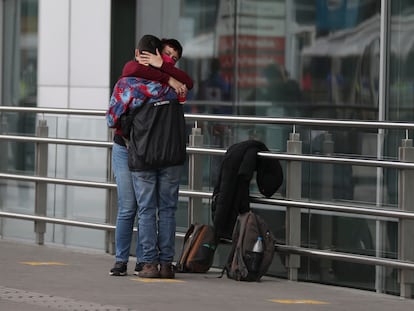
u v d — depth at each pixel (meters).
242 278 22.92
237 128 24.70
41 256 26.81
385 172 22.20
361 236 22.66
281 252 23.72
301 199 23.59
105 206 27.78
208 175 25.19
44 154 29.28
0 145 30.48
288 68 33.59
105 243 27.73
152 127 22.20
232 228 23.44
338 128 22.86
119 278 22.92
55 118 28.86
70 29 37.41
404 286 21.67
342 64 32.31
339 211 22.72
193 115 25.25
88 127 28.08
